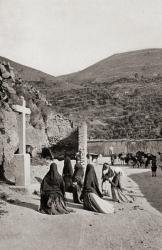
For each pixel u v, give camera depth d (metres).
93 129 80.06
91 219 10.83
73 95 115.94
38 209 11.89
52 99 113.88
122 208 12.83
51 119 33.34
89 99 110.62
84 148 32.16
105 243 8.57
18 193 14.29
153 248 8.25
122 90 121.44
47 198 11.62
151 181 23.03
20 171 14.95
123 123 84.81
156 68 152.38
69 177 15.90
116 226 10.13
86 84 141.12
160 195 16.77
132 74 148.75
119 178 14.59
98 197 12.26
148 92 115.44
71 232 9.41
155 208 13.29
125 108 100.12
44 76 136.62
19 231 9.45
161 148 50.84
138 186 20.39
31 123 29.53
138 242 8.69
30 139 28.16
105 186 17.64
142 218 11.24
